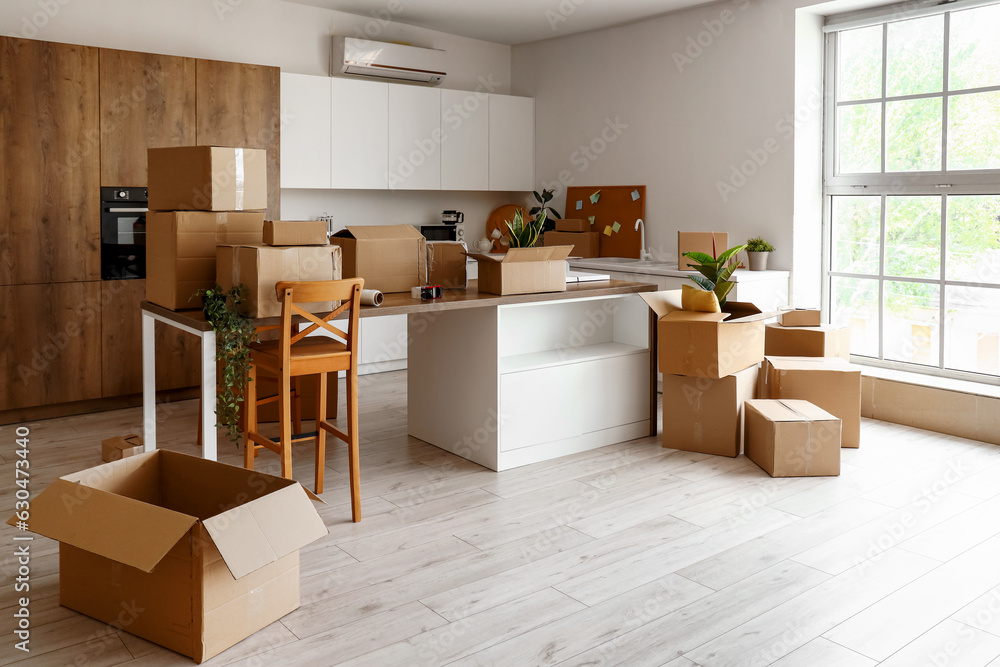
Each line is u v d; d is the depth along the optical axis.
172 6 5.39
